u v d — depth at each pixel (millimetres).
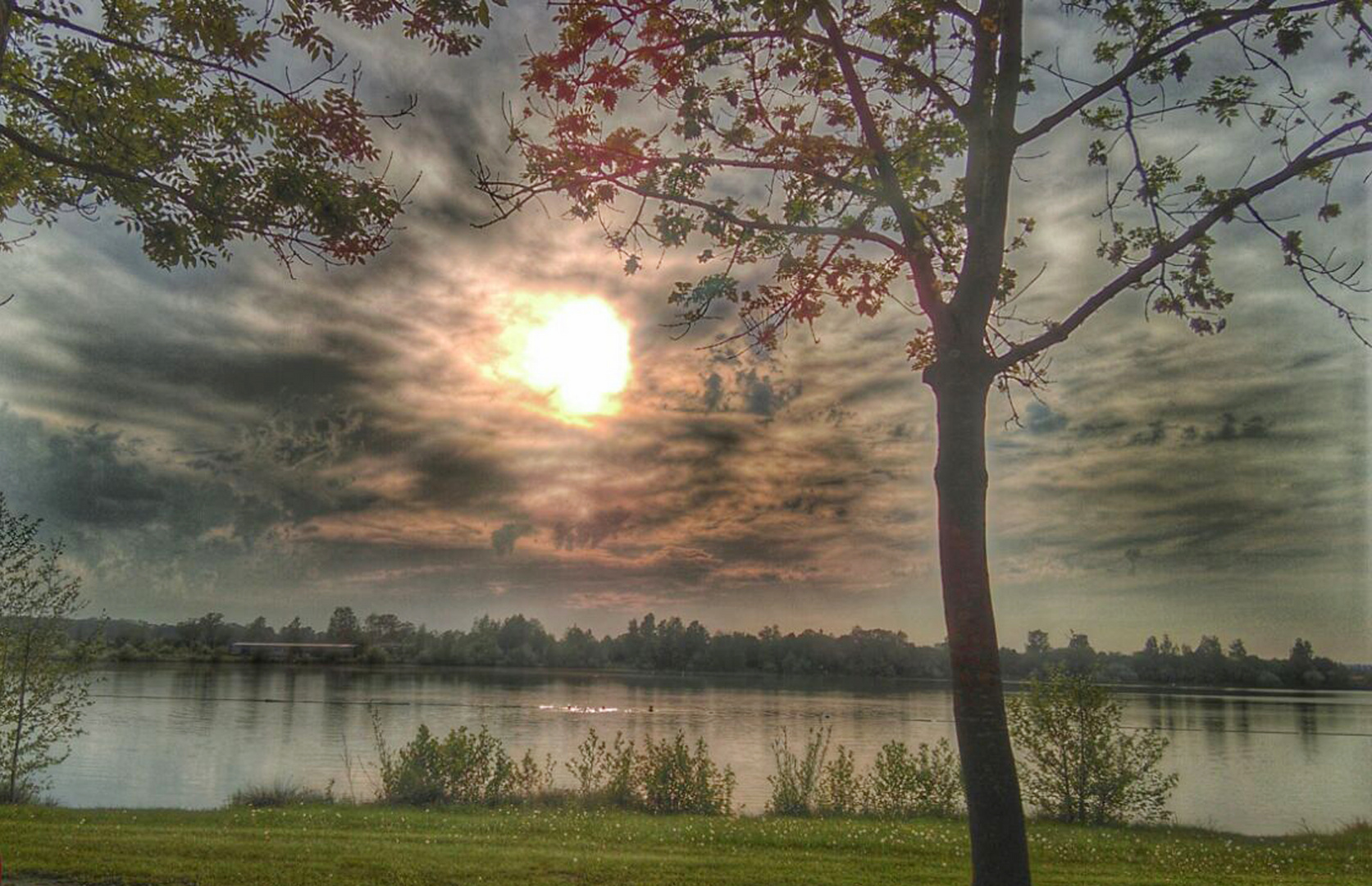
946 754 23719
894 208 9008
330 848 13492
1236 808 35938
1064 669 24156
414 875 11812
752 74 9922
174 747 50688
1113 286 8609
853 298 10867
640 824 18375
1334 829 28219
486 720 77312
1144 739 23781
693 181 10125
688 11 9680
